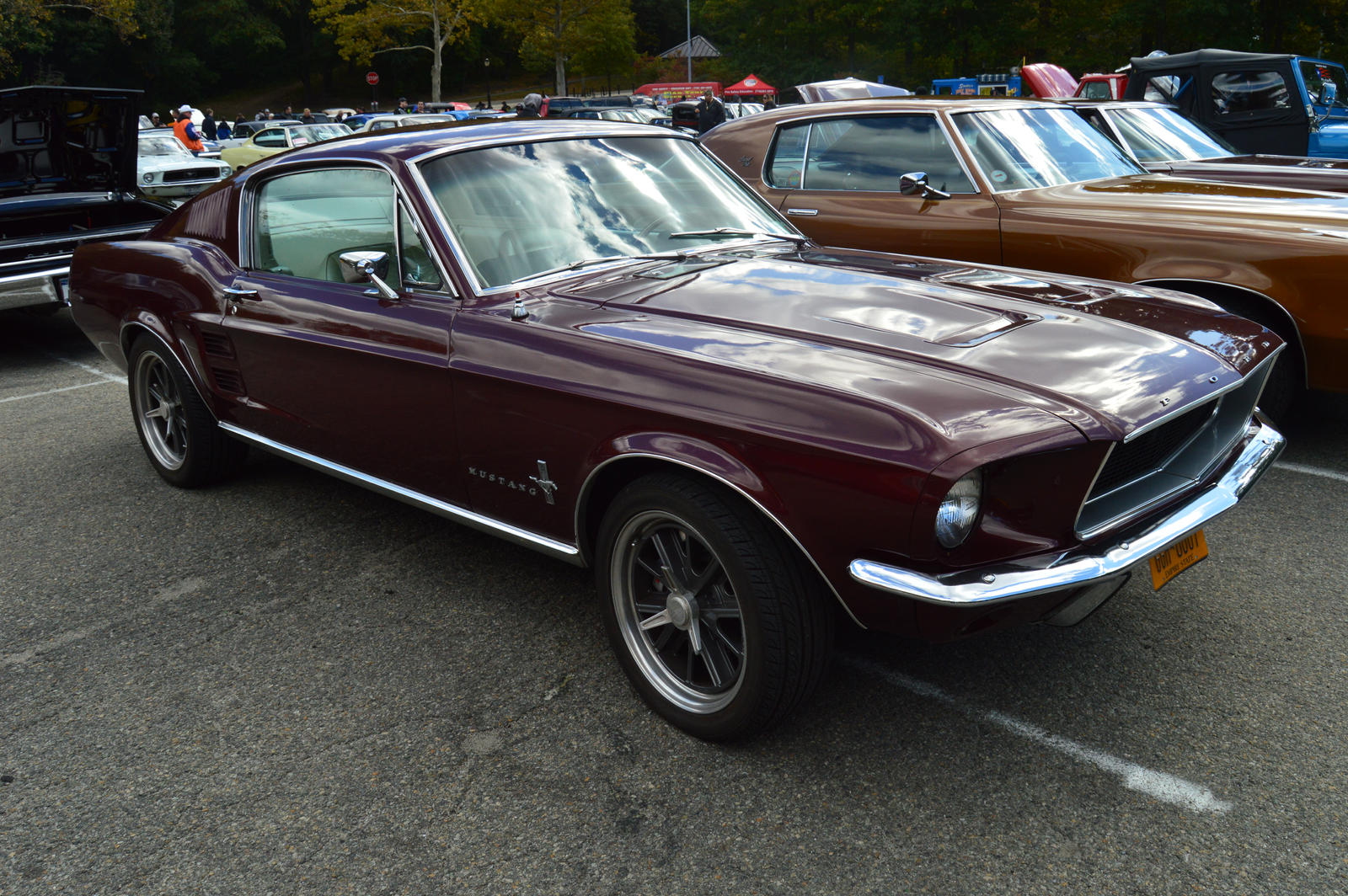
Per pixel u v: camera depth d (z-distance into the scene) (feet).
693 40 195.83
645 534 8.51
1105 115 23.67
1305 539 11.96
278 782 8.18
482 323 9.41
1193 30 99.19
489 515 9.99
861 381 7.35
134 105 23.84
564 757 8.35
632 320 8.86
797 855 7.13
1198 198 15.64
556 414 8.70
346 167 10.95
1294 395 15.65
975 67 124.88
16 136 22.95
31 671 10.05
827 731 8.52
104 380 22.41
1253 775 7.75
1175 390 7.64
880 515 6.88
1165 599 10.59
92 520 13.88
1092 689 8.98
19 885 7.18
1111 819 7.34
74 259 15.60
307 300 11.21
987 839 7.20
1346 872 6.75
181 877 7.20
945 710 8.76
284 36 250.98
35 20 140.97
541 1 149.69
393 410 10.37
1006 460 6.84
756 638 7.64
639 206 11.09
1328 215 14.16
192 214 13.70
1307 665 9.23
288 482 15.10
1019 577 6.88
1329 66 37.11
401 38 240.53
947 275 10.03
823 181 18.72
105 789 8.19
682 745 8.45
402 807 7.84
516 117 12.40
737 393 7.59
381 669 9.81
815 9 151.74
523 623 10.61
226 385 12.97
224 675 9.84
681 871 7.04
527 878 7.04
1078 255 15.40
